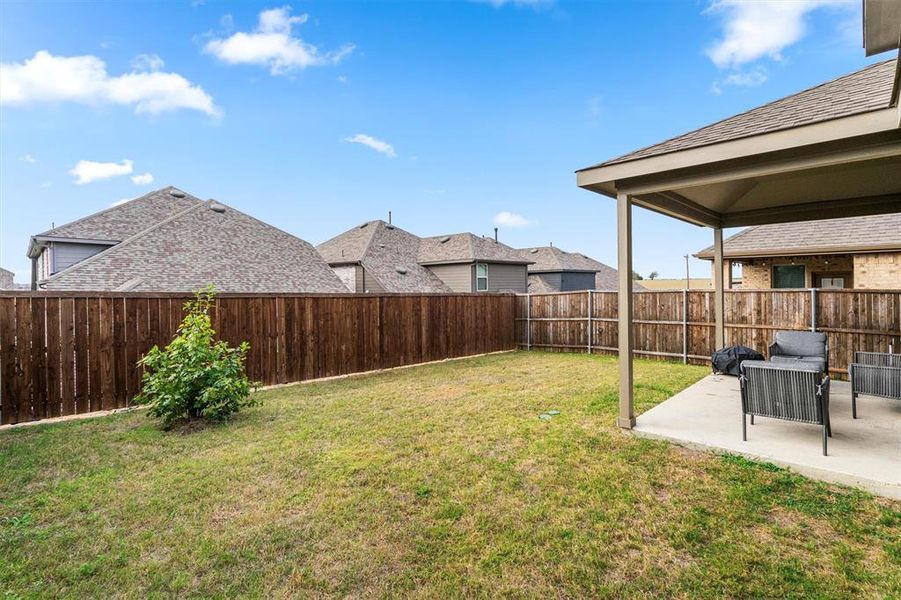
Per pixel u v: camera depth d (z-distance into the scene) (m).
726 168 4.29
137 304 6.46
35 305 5.68
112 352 6.23
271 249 16.70
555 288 25.69
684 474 3.71
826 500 3.26
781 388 4.15
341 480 3.70
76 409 5.93
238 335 7.38
